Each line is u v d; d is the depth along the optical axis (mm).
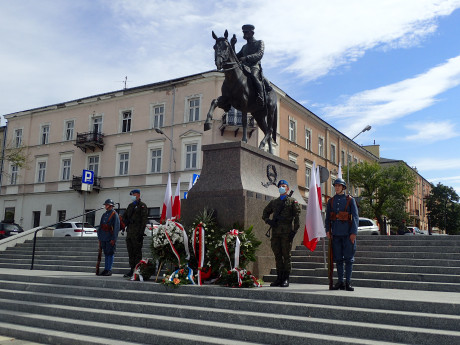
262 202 8688
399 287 7367
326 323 5086
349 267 6691
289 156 34469
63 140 36312
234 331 5336
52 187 36031
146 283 7352
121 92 33375
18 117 39406
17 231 26438
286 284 7250
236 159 8703
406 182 38875
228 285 7113
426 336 4535
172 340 5422
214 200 8438
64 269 12219
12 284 8758
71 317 6793
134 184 31922
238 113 28766
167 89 31578
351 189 43438
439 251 9164
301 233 10734
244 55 9992
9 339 6328
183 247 7926
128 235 9227
